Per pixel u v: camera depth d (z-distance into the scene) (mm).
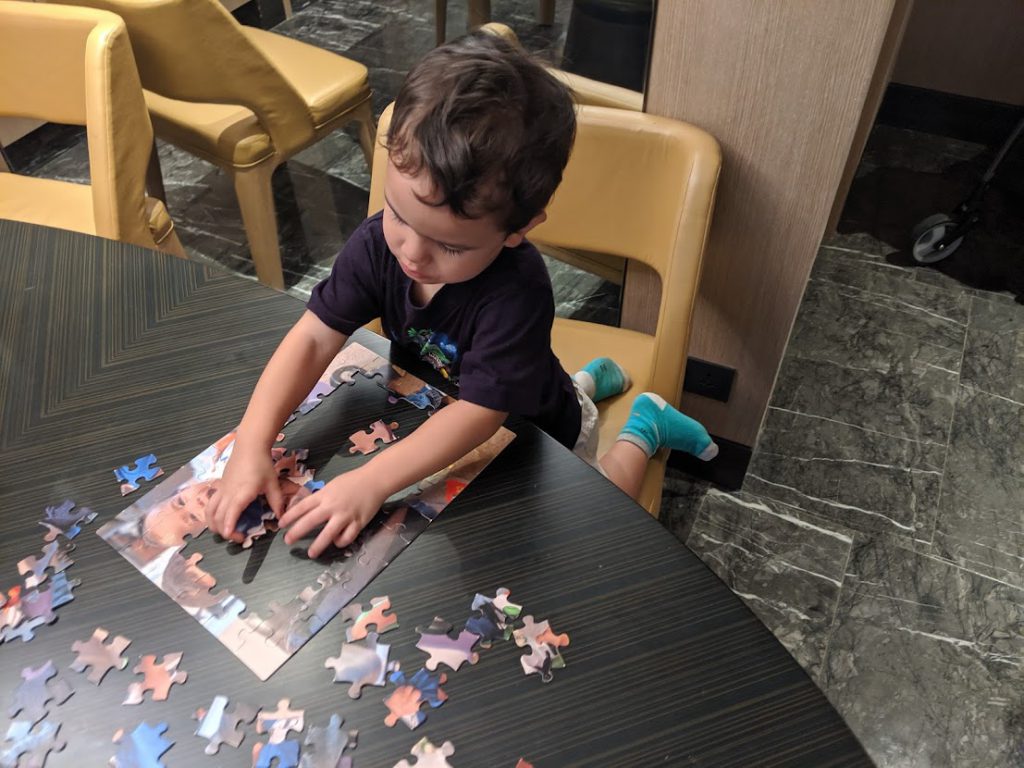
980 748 1396
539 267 847
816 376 1945
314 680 643
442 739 612
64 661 654
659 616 676
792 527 1684
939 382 1933
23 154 2473
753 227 1287
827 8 1007
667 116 1224
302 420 819
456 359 896
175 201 2396
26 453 794
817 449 1812
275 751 605
